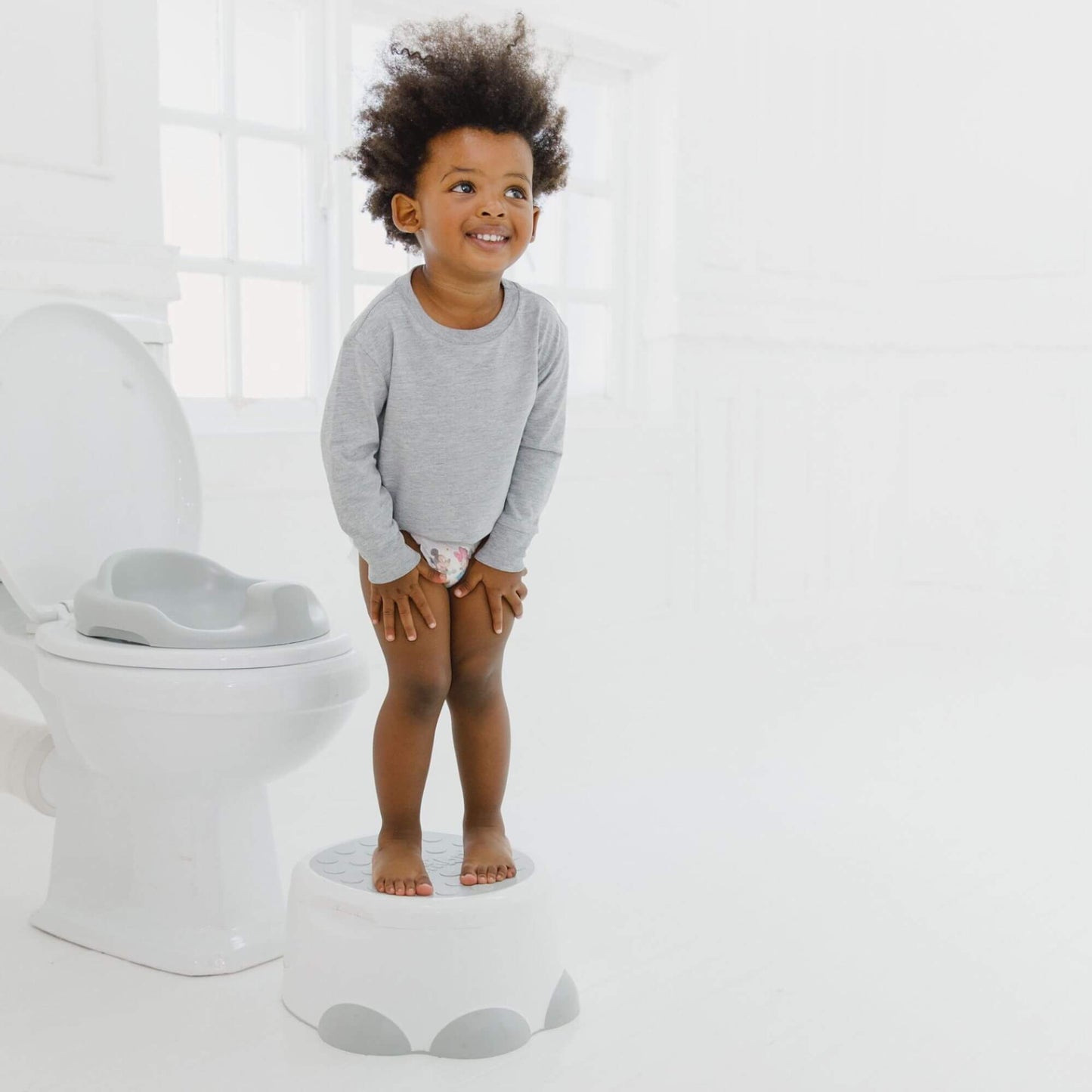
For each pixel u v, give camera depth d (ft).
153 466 6.42
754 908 6.08
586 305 12.29
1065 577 13.39
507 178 4.58
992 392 13.62
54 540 5.92
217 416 9.34
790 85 13.07
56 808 5.79
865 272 14.07
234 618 5.51
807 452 13.69
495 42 4.77
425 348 4.62
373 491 4.70
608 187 12.24
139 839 5.49
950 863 6.76
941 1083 4.45
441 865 5.04
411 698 4.85
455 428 4.69
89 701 5.05
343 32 9.73
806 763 8.73
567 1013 4.86
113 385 6.23
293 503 9.38
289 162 9.77
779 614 13.57
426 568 4.80
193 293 9.24
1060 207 13.11
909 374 14.08
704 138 12.25
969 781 8.38
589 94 12.07
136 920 5.48
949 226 13.71
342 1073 4.45
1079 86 12.92
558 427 5.03
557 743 9.02
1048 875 6.59
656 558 12.32
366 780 8.24
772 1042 4.73
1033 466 13.47
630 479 11.97
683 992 5.15
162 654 4.93
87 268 7.91
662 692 10.82
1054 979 5.34
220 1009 4.95
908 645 13.60
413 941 4.57
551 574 11.36
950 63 13.53
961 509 13.88
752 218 12.81
